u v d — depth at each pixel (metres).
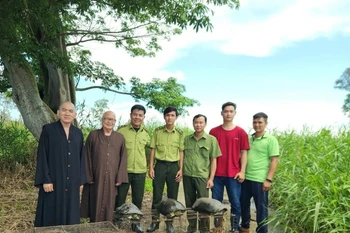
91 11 8.51
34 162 7.29
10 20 4.61
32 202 5.21
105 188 4.11
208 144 4.45
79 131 3.99
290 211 4.60
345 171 4.79
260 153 4.42
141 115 4.48
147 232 4.24
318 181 4.50
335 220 3.86
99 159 4.11
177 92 11.16
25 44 5.02
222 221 4.17
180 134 4.62
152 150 4.66
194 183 4.48
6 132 7.71
